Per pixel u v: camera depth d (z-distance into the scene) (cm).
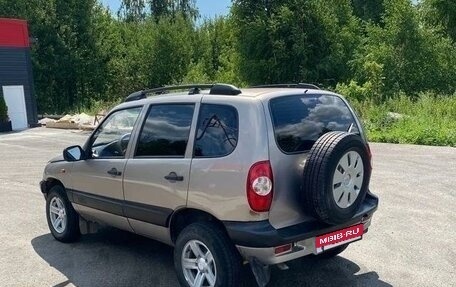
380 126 1681
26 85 2666
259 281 398
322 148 399
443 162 1098
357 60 3050
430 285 464
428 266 511
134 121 509
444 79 2805
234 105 419
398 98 2361
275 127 407
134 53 4166
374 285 466
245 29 3303
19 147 1722
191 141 440
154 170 463
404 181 916
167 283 487
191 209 437
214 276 418
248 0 3338
